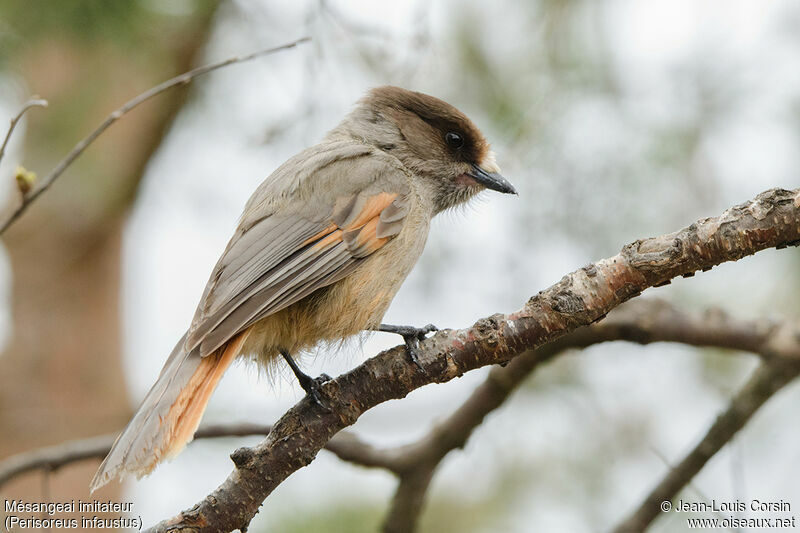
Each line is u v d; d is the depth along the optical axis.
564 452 12.97
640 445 12.65
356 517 12.62
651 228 12.21
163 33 13.31
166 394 6.93
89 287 15.73
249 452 6.71
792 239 6.06
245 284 7.88
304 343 8.33
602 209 12.13
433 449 9.62
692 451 9.22
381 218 8.62
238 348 7.41
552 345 9.26
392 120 10.18
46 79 13.62
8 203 14.66
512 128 12.51
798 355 9.03
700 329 9.18
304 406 6.82
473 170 10.27
